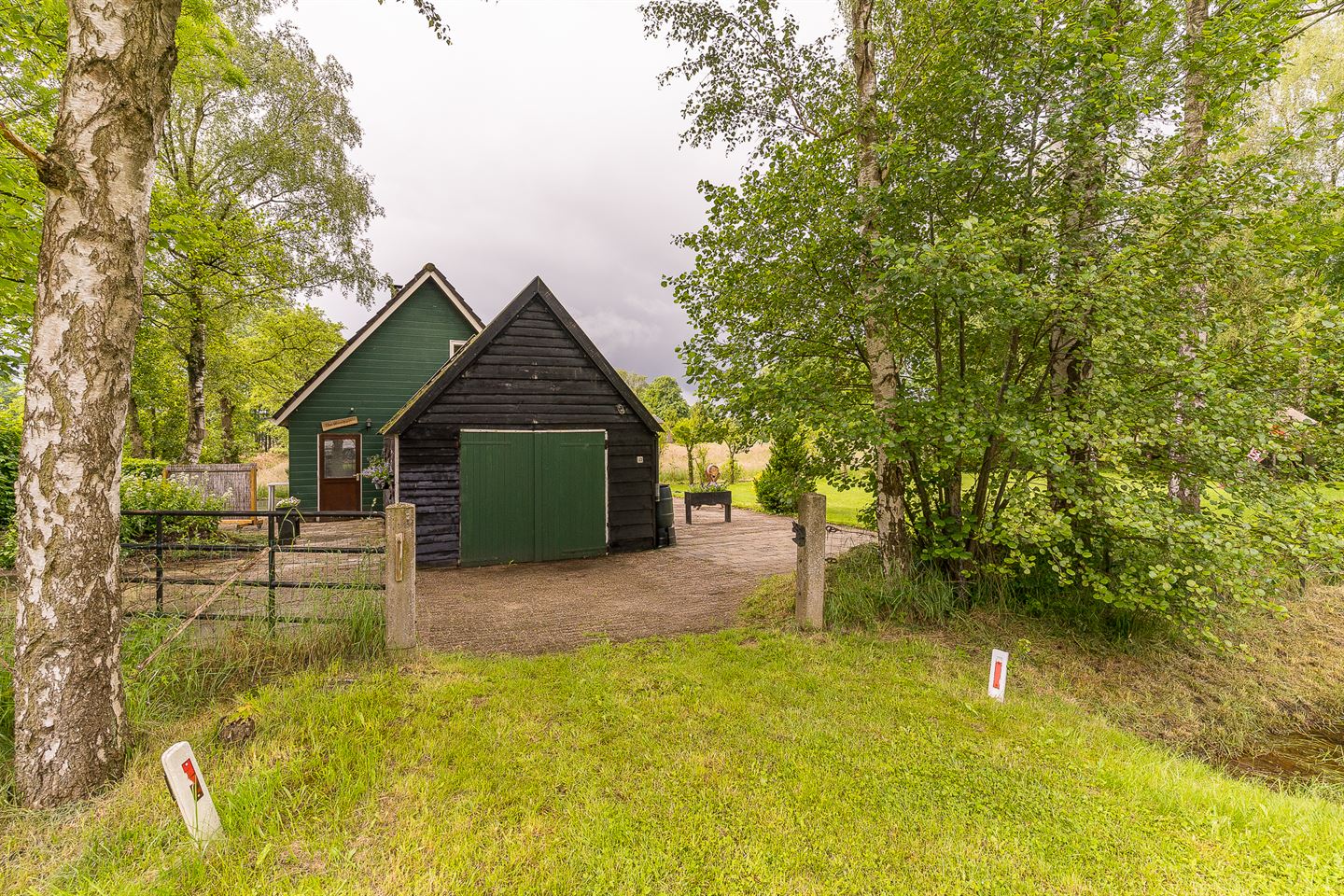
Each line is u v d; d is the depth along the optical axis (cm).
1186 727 424
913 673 437
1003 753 323
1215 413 429
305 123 1451
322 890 205
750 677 419
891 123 535
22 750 248
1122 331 454
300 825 241
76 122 246
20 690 249
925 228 552
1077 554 518
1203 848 241
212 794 254
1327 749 415
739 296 591
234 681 376
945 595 547
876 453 604
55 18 542
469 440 884
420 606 646
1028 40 467
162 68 268
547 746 313
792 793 274
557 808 259
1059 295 447
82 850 221
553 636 534
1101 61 439
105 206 251
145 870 213
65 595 249
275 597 438
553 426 945
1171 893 213
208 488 1095
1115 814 267
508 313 903
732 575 820
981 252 414
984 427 446
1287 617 602
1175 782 299
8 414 764
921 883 217
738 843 239
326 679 377
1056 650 500
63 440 247
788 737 331
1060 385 557
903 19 603
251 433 2656
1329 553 392
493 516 898
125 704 278
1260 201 447
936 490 599
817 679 418
